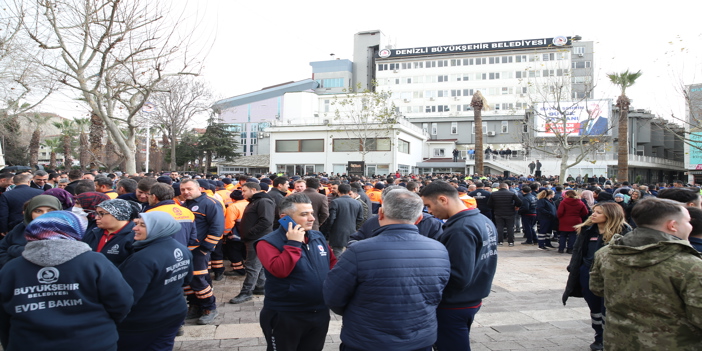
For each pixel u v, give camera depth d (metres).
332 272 2.60
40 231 2.38
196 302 5.09
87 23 10.03
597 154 39.31
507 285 7.13
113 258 3.17
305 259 3.11
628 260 2.41
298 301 3.04
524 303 6.04
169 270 3.01
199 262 4.95
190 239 4.49
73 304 2.33
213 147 42.38
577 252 4.38
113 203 3.26
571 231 10.21
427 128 54.94
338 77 70.62
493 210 11.83
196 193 5.03
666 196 4.46
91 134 23.06
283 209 3.20
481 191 12.02
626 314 2.42
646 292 2.30
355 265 2.51
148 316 2.90
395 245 2.56
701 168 36.25
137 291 2.82
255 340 4.45
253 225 5.79
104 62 10.20
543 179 26.95
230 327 4.84
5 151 31.69
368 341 2.44
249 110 69.69
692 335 2.21
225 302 5.89
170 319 3.03
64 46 10.23
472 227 2.94
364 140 34.28
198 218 4.92
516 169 41.75
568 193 10.40
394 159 35.97
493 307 5.83
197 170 46.72
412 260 2.53
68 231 2.49
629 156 40.06
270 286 3.13
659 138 49.28
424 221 4.21
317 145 38.00
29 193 5.88
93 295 2.40
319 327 3.15
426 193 3.18
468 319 3.05
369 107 38.56
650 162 44.12
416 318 2.50
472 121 53.59
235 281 7.19
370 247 2.54
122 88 11.80
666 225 2.40
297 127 38.25
